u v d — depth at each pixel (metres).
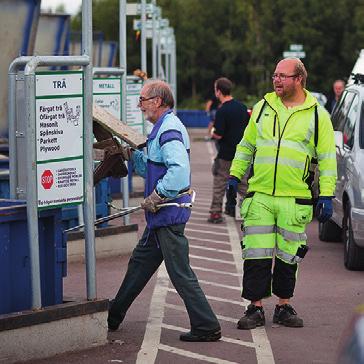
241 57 131.75
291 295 17.89
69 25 36.31
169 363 15.37
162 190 15.92
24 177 15.16
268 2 113.69
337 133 25.84
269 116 17.50
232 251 27.06
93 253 16.08
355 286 22.09
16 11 29.02
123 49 26.39
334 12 114.38
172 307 19.52
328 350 16.31
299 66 17.41
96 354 15.70
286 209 17.36
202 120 111.38
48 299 15.78
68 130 15.49
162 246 16.36
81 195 15.84
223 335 17.19
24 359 14.88
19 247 15.17
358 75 29.25
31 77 14.80
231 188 17.94
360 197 23.66
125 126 16.95
